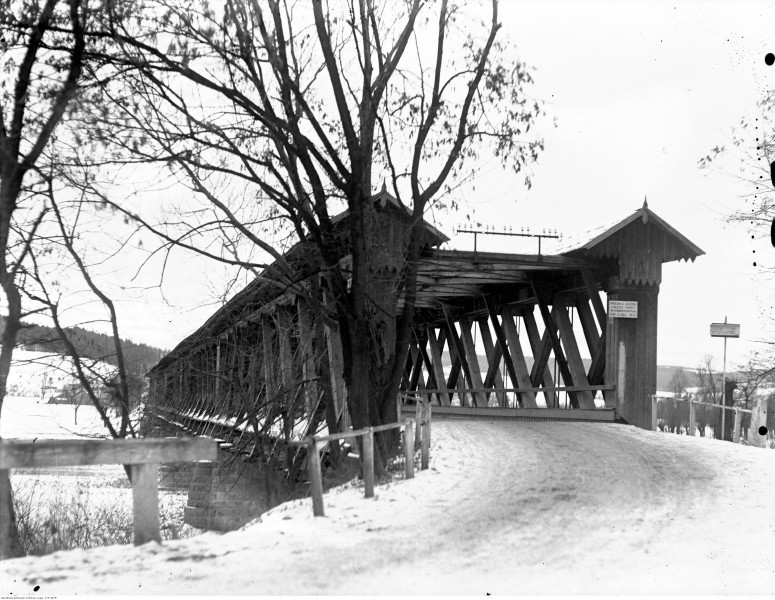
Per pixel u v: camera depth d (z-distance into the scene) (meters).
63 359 15.41
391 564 6.71
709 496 10.37
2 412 14.23
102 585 5.89
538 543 7.60
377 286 16.92
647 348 22.88
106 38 13.40
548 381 25.70
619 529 8.27
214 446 7.38
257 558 6.92
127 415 16.44
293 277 14.65
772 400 20.16
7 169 13.16
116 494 18.70
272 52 13.44
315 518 9.24
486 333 29.91
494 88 14.16
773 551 7.22
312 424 19.38
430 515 9.24
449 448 15.91
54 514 15.70
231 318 20.09
